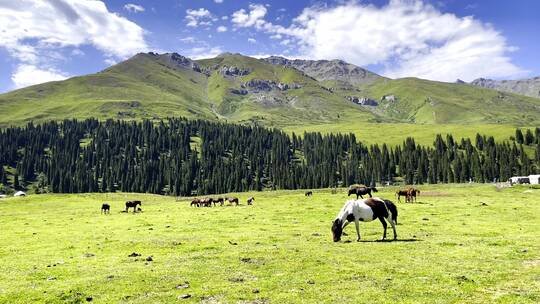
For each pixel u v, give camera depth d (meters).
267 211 55.91
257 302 15.17
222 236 33.16
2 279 20.20
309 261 21.66
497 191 87.31
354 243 27.20
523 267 19.28
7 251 29.45
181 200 104.38
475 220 39.84
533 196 71.50
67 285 18.28
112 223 48.25
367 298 15.17
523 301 14.41
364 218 28.31
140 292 16.94
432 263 20.48
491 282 16.94
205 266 21.25
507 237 28.56
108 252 27.48
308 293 16.02
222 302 15.33
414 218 42.22
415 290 15.99
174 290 17.08
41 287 18.28
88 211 71.38
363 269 19.52
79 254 27.16
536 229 32.91
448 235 30.39
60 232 40.91
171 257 24.45
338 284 17.12
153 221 48.69
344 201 71.38
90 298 16.33
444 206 54.44
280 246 26.58
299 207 61.16
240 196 108.94
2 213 74.12
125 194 114.06
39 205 86.69
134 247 28.95
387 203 28.77
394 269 19.36
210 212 58.31
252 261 22.16
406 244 25.98
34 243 33.31
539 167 196.12
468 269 19.12
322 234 32.66
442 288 16.19
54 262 24.44
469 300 14.77
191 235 34.66
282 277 18.50
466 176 190.50
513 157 187.88
